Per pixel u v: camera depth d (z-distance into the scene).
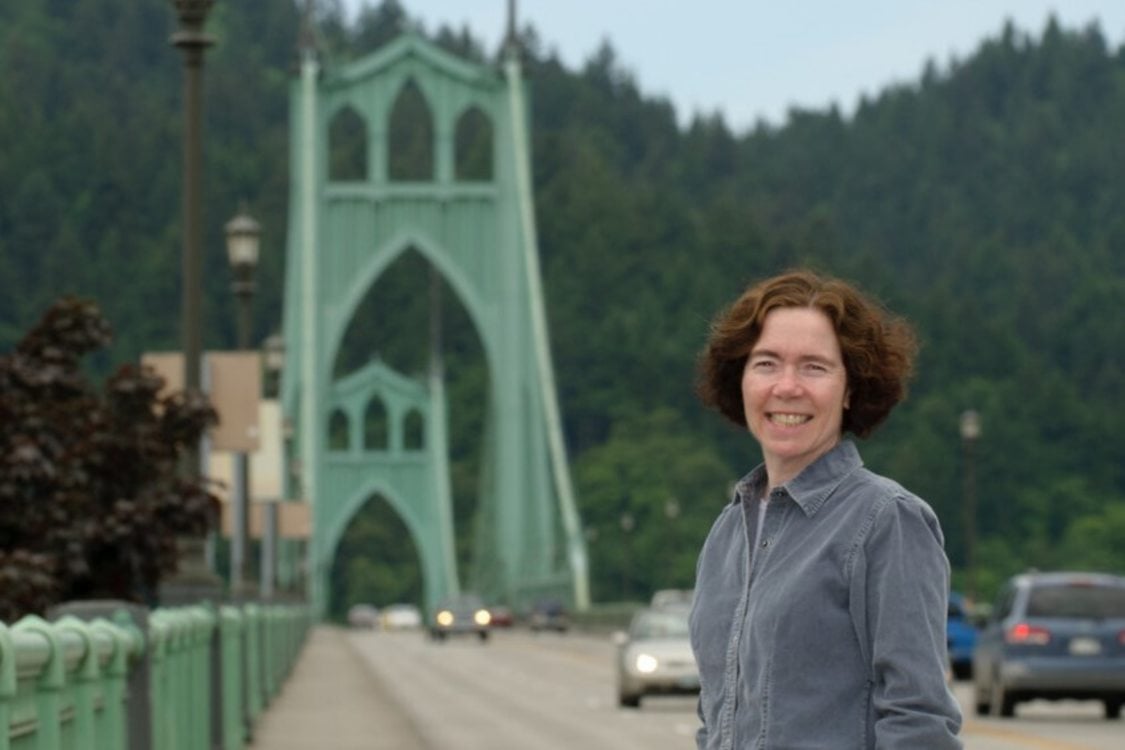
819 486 7.80
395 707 49.72
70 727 14.45
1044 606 44.69
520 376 171.12
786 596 7.65
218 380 35.28
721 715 7.85
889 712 7.54
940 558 7.68
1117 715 45.62
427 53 171.12
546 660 91.81
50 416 29.89
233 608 36.84
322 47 171.88
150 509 29.20
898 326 8.12
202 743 27.55
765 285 8.05
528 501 172.38
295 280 167.88
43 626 12.83
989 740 38.31
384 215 169.25
